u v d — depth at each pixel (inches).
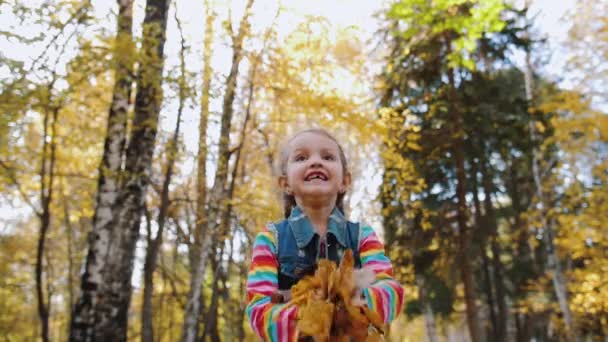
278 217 337.1
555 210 512.7
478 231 522.0
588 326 605.9
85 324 250.1
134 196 268.2
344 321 44.2
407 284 533.0
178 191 417.4
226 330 501.0
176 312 556.7
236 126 387.5
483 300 729.0
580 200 498.9
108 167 266.7
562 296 545.0
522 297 628.1
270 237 59.6
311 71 336.2
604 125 446.3
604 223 460.4
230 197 327.9
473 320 478.0
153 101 273.4
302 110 336.5
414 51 469.7
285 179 67.4
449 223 508.7
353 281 44.0
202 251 321.1
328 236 59.7
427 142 473.7
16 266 515.2
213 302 344.5
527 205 647.8
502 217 628.7
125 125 274.5
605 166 477.4
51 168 259.0
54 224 469.1
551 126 515.5
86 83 265.9
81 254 476.1
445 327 925.2
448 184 516.7
